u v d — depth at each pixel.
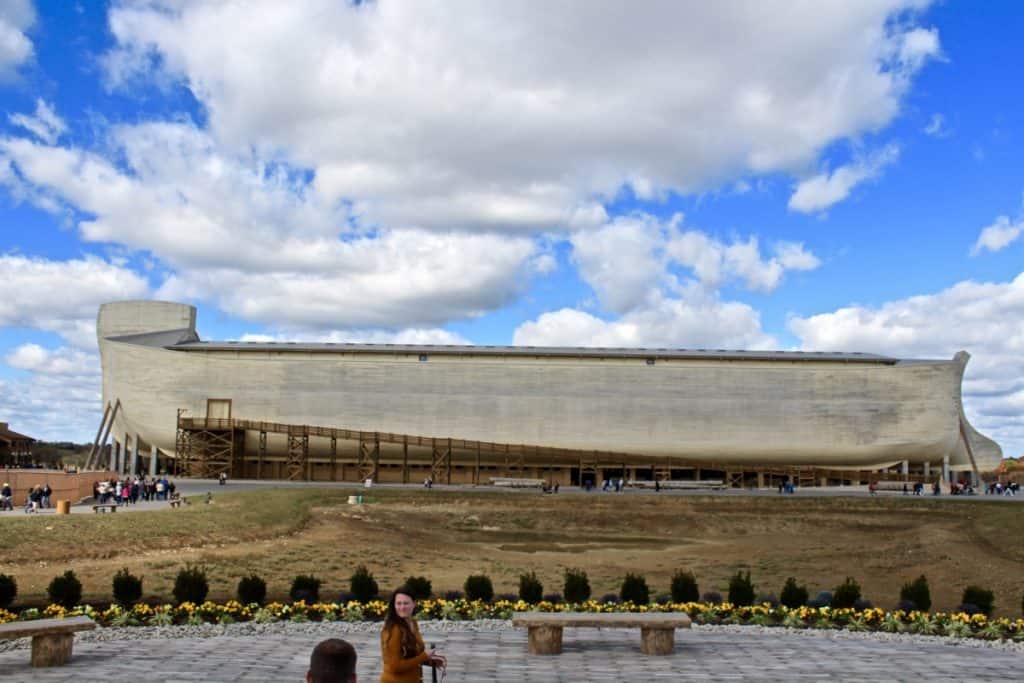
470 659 16.69
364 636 20.61
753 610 24.38
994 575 40.00
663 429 109.50
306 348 110.12
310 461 107.88
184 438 105.25
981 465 112.75
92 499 64.62
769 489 96.00
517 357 110.50
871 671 15.55
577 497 70.75
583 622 17.19
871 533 58.78
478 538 55.22
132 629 21.44
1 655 17.45
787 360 111.06
